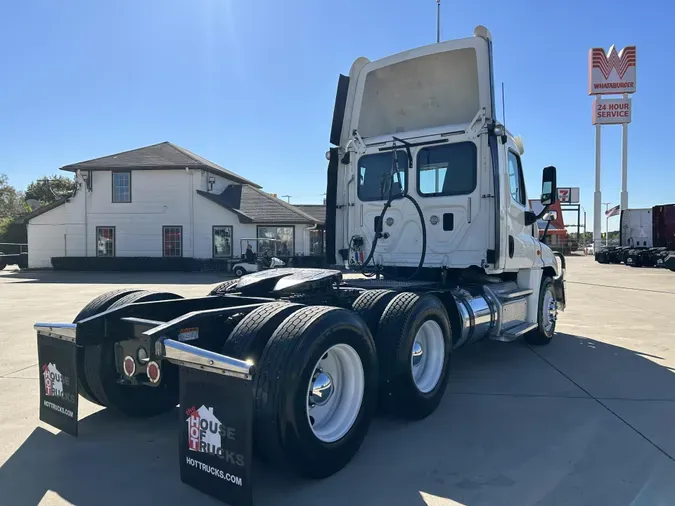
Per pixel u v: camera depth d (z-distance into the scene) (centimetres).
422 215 581
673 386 536
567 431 408
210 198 2861
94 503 293
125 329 375
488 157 544
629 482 322
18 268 3269
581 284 1830
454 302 508
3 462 349
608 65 4069
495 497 302
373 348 358
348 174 643
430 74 607
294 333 300
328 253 658
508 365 625
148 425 422
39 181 6219
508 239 580
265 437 285
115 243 2930
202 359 276
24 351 687
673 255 2556
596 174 4209
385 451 368
